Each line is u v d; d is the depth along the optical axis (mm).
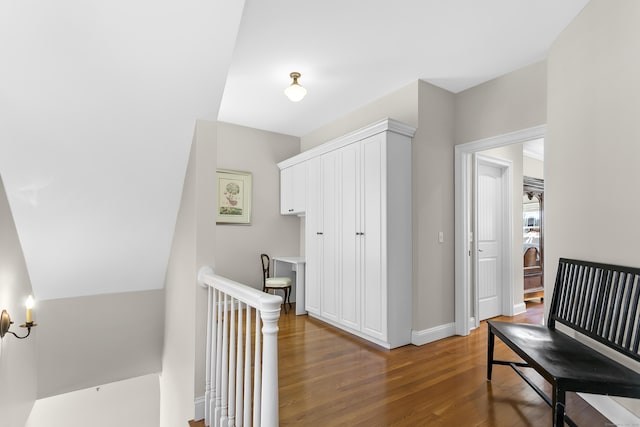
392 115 3428
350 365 2605
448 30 2389
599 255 1982
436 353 2863
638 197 1716
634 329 1668
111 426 3559
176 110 2070
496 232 4156
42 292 2689
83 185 2227
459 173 3418
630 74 1769
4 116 1769
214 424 1877
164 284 3189
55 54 1629
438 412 1937
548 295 2527
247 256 4578
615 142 1872
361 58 2779
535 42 2541
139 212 2539
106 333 2986
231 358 1649
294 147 5078
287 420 1855
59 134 1937
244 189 4547
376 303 3049
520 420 1854
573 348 1829
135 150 2178
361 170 3258
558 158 2428
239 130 4562
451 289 3404
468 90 3373
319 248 3838
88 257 2645
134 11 1580
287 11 2162
